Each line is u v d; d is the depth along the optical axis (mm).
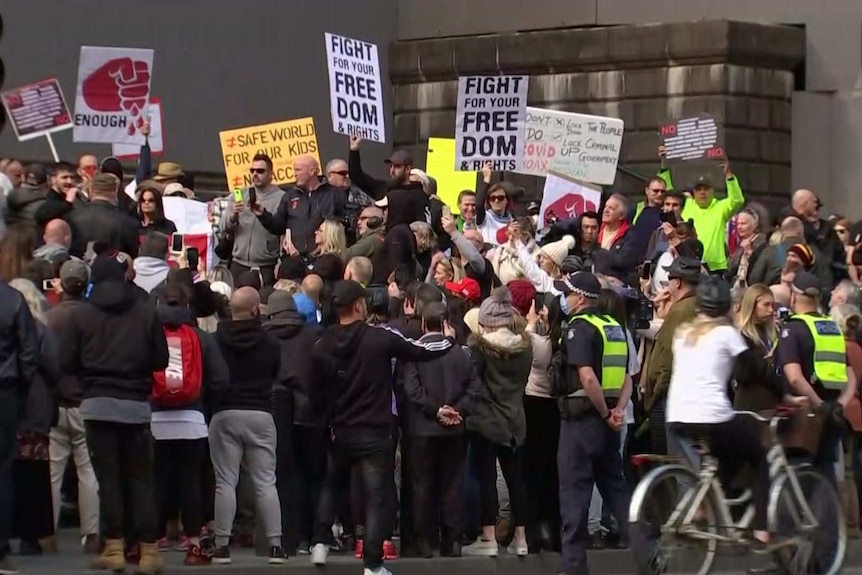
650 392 23109
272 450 21172
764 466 20250
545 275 25859
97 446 19625
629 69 39156
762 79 38781
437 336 21172
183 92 39625
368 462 20344
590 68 39594
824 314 24781
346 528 22891
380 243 25406
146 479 19922
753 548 20188
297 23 40875
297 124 30922
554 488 23047
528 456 22891
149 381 19844
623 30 39094
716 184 37906
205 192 38094
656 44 38719
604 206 29922
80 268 20750
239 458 21094
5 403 18891
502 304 22500
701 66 38469
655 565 19812
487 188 29906
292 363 21984
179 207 27984
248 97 40344
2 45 37875
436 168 32375
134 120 29281
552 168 31875
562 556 21188
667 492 20000
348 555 22625
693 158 32594
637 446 24156
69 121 29781
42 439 21031
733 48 38219
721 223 30906
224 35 40062
